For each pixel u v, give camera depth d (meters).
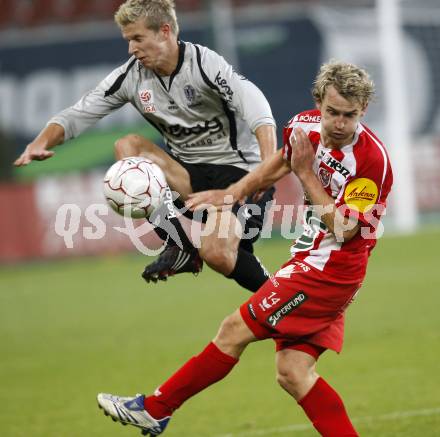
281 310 20.38
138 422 21.27
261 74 89.00
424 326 41.59
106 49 91.50
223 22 88.62
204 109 22.86
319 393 20.58
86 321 49.81
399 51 84.25
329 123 18.89
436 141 87.81
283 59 89.00
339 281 20.28
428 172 86.94
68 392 33.19
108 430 27.45
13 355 41.38
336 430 20.48
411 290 52.56
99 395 21.64
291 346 20.75
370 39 88.50
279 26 89.38
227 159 23.73
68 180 81.81
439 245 72.88
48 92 91.50
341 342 21.02
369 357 35.81
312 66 88.75
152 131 86.56
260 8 95.12
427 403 27.95
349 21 89.44
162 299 56.50
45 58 91.94
